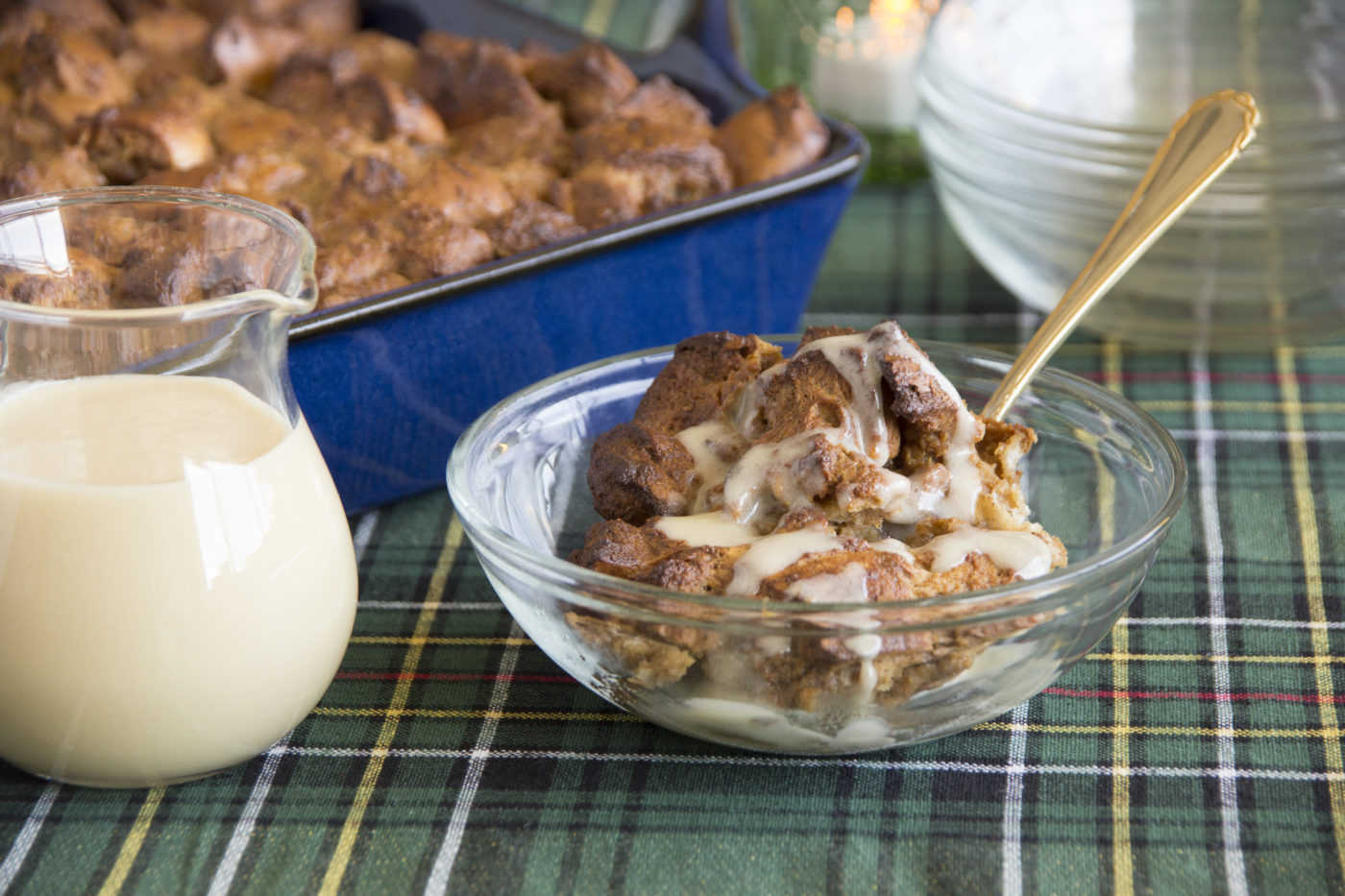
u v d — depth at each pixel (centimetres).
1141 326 81
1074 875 62
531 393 69
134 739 62
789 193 76
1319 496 74
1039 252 80
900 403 66
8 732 63
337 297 75
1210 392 80
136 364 62
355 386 72
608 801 64
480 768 65
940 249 89
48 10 90
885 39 92
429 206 77
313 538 64
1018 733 66
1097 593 62
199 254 66
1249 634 69
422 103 84
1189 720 66
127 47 90
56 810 64
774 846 63
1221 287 79
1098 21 86
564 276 74
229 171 79
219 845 63
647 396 70
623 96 86
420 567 73
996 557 64
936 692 62
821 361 67
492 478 68
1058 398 70
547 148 83
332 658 65
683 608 61
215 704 62
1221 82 86
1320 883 61
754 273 78
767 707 62
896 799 64
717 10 86
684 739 66
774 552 63
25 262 65
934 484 66
